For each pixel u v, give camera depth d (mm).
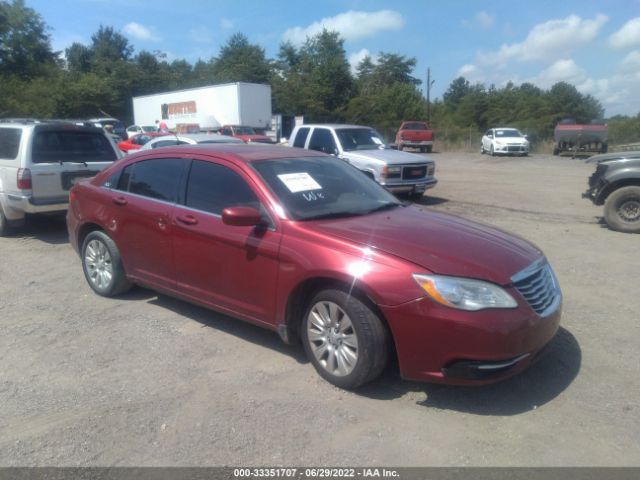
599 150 30578
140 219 5133
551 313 3773
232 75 64375
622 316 5312
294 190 4473
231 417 3541
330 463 3096
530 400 3762
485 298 3449
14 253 7809
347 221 4281
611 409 3645
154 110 38469
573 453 3182
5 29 52312
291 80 58062
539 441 3295
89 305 5578
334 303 3826
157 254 5035
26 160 8164
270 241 4121
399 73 77062
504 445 3260
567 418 3539
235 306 4465
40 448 3242
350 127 12969
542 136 37906
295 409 3635
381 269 3598
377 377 4031
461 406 3680
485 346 3389
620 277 6629
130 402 3736
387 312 3549
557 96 63406
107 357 4418
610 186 9594
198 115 34688
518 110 63969
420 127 36969
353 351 3770
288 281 4004
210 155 4820
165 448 3234
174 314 5324
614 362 4320
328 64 59625
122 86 60812
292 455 3162
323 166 5113
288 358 4387
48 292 6023
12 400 3773
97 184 5746
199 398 3781
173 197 4941
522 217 10914
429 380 3561
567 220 10586
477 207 12250
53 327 5023
